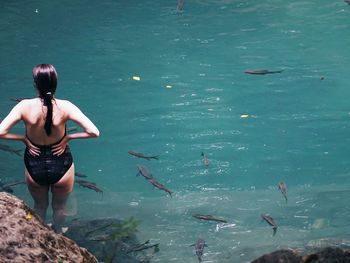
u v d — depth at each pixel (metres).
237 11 16.70
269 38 14.66
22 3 17.73
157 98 11.99
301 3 17.16
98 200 8.52
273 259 3.75
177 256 6.63
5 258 3.38
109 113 11.41
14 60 13.48
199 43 14.44
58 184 5.60
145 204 8.39
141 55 13.81
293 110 11.48
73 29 15.47
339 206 8.09
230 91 12.21
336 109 11.51
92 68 13.19
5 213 3.69
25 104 5.38
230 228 7.49
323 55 13.64
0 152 10.09
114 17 16.38
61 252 3.64
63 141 5.52
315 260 3.53
